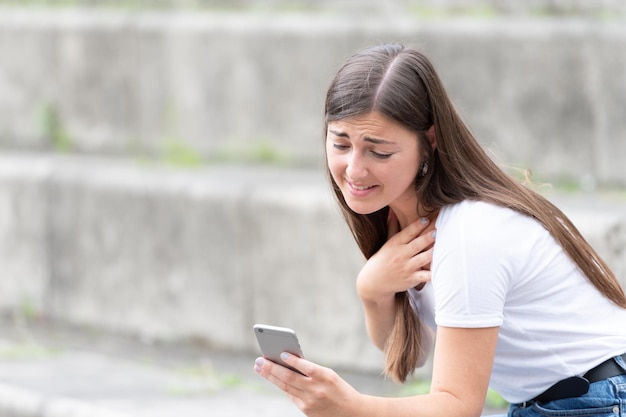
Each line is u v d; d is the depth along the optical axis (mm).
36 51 13766
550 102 10758
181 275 11211
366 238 5621
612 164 10477
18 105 13945
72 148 13617
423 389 9016
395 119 4855
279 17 12523
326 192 10312
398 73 4902
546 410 5066
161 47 13008
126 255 11641
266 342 4844
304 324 10367
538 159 10836
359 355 10016
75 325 12141
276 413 8883
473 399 4840
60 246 12188
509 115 10961
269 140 12398
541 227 5012
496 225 4895
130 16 13383
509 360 5082
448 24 11281
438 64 11242
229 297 10891
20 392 9648
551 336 5000
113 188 11703
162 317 11406
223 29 12625
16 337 11914
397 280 5402
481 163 5102
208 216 10969
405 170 4961
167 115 13016
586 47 10555
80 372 10406
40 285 12383
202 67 12766
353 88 4887
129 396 9469
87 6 14227
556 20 11273
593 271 5102
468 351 4836
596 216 8438
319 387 4746
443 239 4930
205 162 12617
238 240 10773
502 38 10961
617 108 10422
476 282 4816
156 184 11367
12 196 12516
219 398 9383
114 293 11766
